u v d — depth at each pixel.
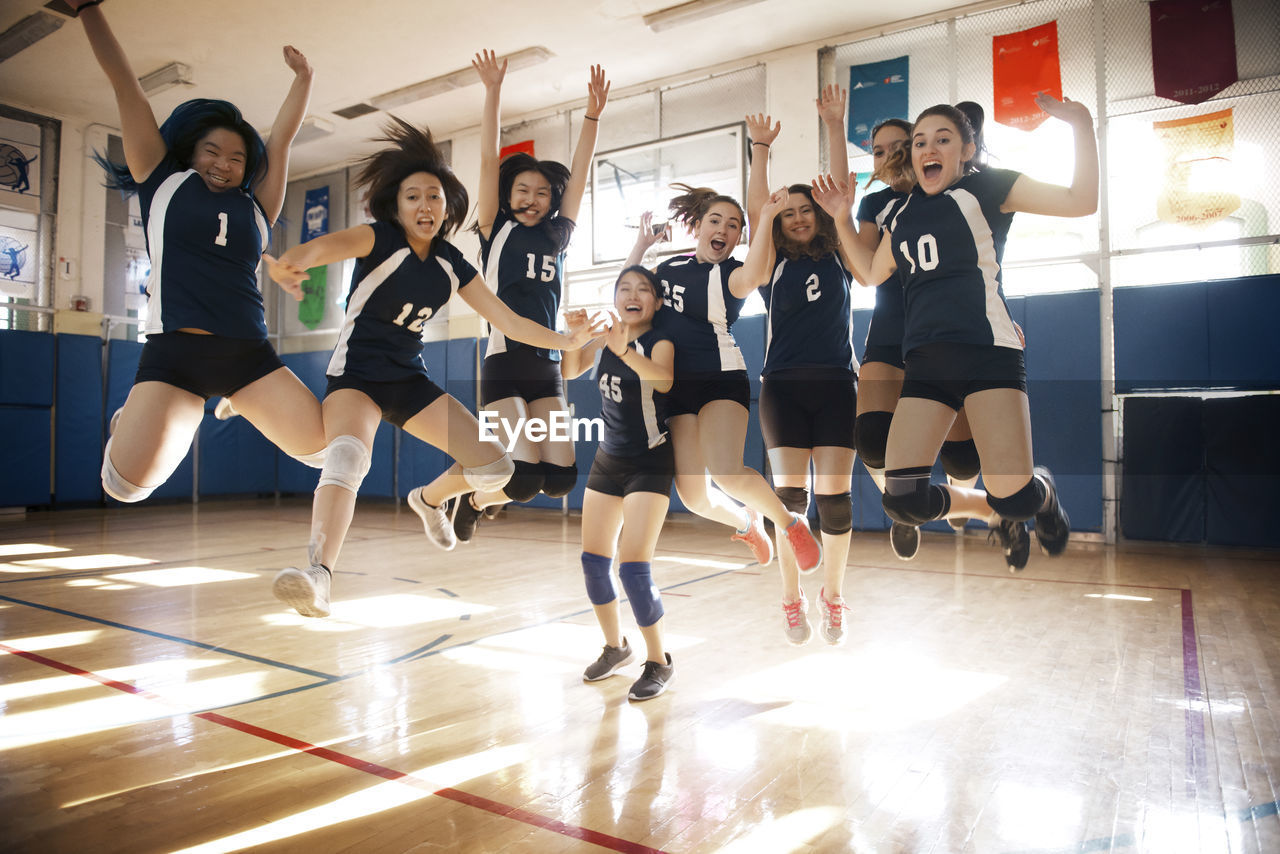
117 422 2.22
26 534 7.77
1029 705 2.79
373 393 2.43
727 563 6.24
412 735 2.51
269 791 2.10
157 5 7.57
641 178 9.36
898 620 4.15
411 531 8.23
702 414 3.01
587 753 2.36
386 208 2.45
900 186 2.76
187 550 6.73
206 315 2.26
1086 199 2.16
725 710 2.74
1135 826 1.89
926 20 7.91
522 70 8.91
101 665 3.29
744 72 8.90
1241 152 6.81
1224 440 6.70
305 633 3.87
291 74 9.02
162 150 2.36
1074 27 7.39
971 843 1.81
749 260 2.89
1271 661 3.35
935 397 2.31
